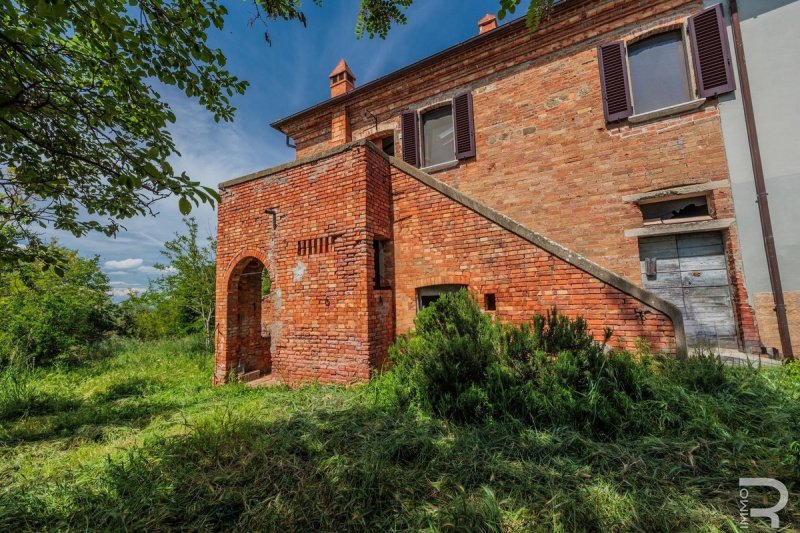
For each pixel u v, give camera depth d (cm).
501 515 236
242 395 596
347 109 1064
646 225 647
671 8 659
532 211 758
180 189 257
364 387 526
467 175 849
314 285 629
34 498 281
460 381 412
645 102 688
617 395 343
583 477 272
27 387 703
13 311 972
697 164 612
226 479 295
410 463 313
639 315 438
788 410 324
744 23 602
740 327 566
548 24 758
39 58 258
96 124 295
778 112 567
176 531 242
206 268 1215
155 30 286
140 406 580
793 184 549
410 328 615
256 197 728
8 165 305
